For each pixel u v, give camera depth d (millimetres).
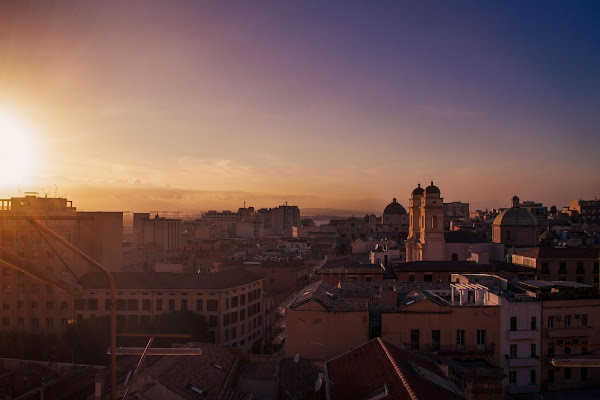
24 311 94000
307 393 53125
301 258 178500
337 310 65312
